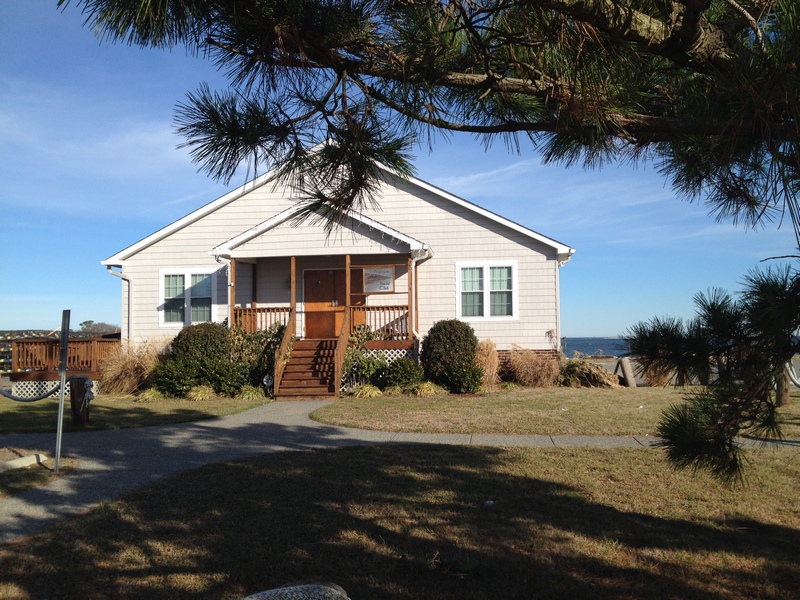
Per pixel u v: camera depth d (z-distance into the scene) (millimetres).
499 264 18969
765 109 2584
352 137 3463
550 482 7266
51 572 4809
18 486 7344
